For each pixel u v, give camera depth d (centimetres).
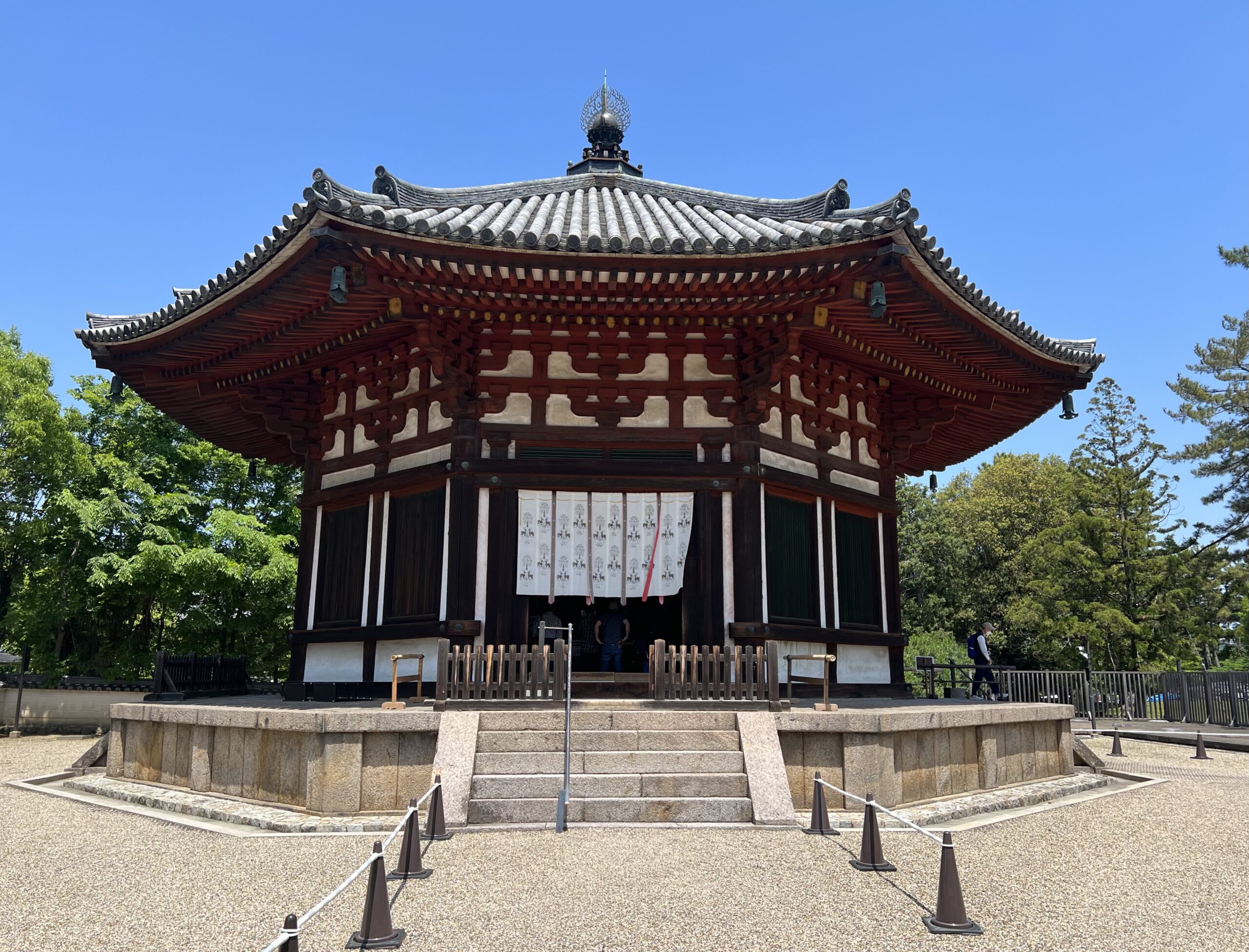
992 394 1642
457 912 633
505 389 1366
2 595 3209
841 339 1369
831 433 1580
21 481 2909
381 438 1485
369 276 1145
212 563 2806
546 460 1350
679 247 1102
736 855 801
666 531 1352
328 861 785
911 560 5169
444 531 1348
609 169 1945
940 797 1118
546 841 848
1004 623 5019
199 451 3136
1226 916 658
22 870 777
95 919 630
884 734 1030
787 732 1025
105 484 3003
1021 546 4859
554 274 1141
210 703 1356
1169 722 2655
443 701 1023
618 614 1587
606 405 1381
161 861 802
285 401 1631
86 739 2558
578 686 1291
